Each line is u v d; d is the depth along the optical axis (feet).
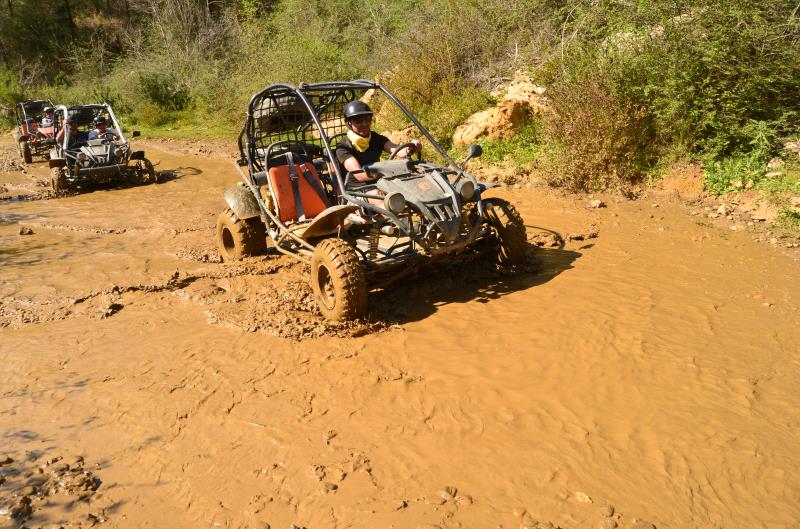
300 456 11.21
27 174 44.65
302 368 14.25
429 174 17.79
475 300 17.51
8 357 15.55
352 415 12.38
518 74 37.27
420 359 14.38
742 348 14.08
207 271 20.98
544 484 10.26
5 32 109.09
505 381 13.29
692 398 12.37
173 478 10.87
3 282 20.98
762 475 10.29
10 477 11.02
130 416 12.75
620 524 9.35
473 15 43.45
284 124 21.16
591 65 28.96
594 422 11.78
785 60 24.73
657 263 19.40
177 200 33.35
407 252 17.06
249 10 78.28
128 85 74.74
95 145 38.29
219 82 67.10
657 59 26.94
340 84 19.26
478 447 11.24
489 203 18.44
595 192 27.71
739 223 22.66
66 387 14.01
